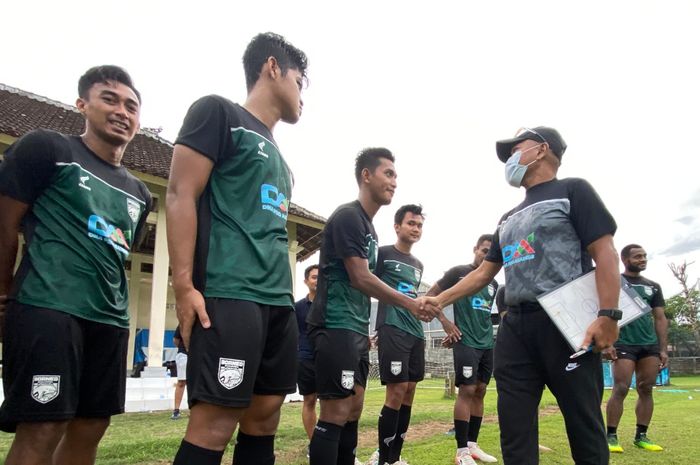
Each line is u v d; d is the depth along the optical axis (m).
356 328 3.19
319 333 3.17
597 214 2.53
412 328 4.53
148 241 14.34
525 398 2.60
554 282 2.54
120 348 2.41
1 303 2.14
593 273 2.50
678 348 33.56
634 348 5.25
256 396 1.98
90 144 2.49
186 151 1.82
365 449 5.11
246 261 1.85
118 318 2.38
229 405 1.70
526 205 2.77
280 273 1.98
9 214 2.15
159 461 4.38
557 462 4.38
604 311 2.39
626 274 5.97
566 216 2.61
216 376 1.69
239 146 1.94
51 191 2.25
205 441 1.69
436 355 29.58
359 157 3.55
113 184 2.49
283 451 4.91
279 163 2.09
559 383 2.49
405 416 4.59
